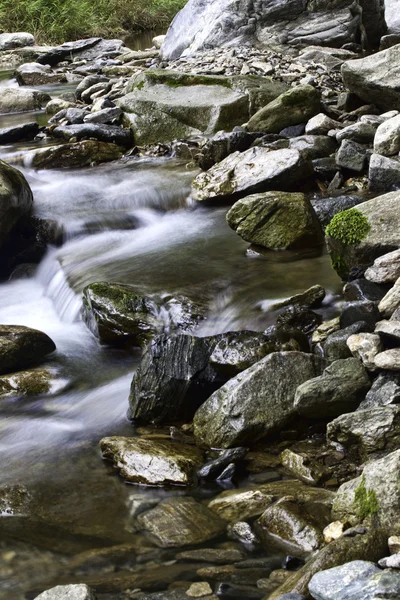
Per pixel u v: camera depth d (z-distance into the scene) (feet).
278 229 18.61
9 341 15.46
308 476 11.03
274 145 24.40
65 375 15.28
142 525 10.25
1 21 65.00
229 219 19.17
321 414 12.19
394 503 9.05
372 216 15.92
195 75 31.60
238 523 9.93
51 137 30.60
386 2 43.86
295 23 39.34
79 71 46.65
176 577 8.96
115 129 29.27
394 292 13.69
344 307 14.01
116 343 16.17
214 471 11.34
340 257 16.16
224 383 13.50
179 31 43.65
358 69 26.61
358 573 7.75
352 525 9.33
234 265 18.03
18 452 12.57
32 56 55.26
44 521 10.52
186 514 10.37
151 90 31.63
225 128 29.14
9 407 14.29
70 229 21.99
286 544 9.47
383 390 11.73
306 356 12.84
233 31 40.29
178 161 27.17
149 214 22.97
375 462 9.68
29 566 9.48
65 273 19.35
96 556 9.59
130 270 18.49
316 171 22.41
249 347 13.58
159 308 16.19
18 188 21.21
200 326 15.67
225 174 22.44
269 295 16.21
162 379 13.42
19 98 38.09
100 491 11.23
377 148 22.24
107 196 23.98
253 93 29.71
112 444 12.15
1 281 20.40
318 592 7.70
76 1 69.00
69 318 17.78
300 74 33.78
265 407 12.21
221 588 8.65
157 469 11.45
